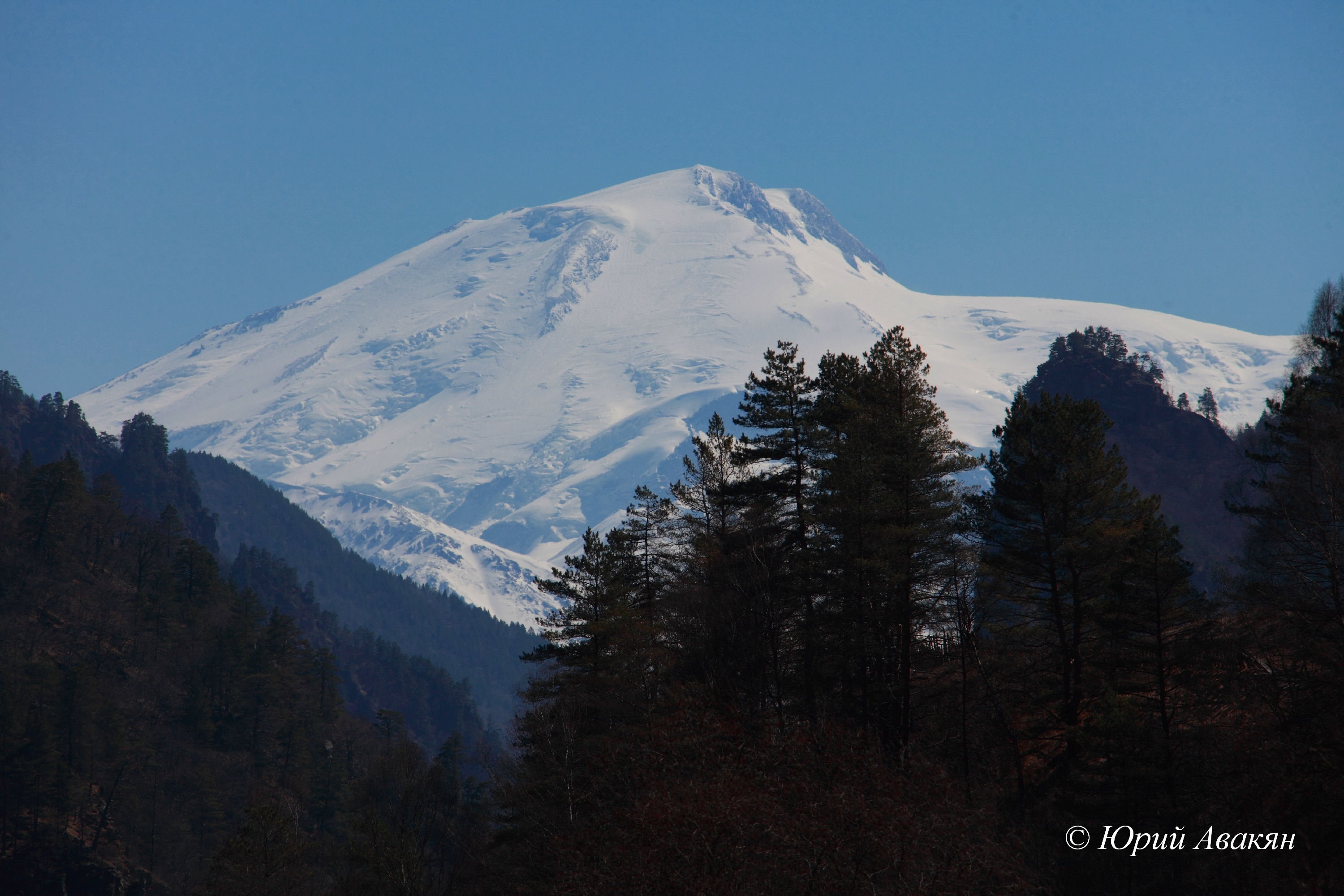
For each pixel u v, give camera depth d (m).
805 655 47.38
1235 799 35.31
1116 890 36.09
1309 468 41.38
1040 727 43.47
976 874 28.77
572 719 47.44
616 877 29.06
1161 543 41.91
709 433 57.78
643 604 54.84
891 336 53.22
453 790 62.69
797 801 29.25
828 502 47.78
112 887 114.56
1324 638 37.00
